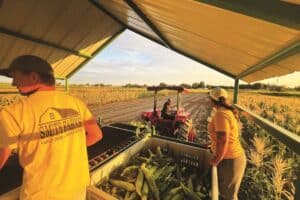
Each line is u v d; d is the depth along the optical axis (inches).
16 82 45.0
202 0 42.8
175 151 138.3
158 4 96.3
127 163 120.8
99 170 96.7
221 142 90.5
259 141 151.4
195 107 730.8
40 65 45.7
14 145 40.6
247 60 122.7
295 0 33.1
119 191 99.0
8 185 76.6
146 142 144.6
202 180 118.1
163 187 110.2
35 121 42.5
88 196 72.9
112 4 187.8
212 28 86.7
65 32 222.5
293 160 138.3
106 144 128.3
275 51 79.7
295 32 51.8
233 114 94.2
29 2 165.9
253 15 37.7
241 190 133.5
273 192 122.8
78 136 52.2
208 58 195.9
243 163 97.0
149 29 207.0
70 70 300.4
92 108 674.8
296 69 92.7
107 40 291.3
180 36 154.5
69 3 188.9
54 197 44.1
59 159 45.4
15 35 188.1
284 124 263.3
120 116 484.4
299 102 516.4
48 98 46.3
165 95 1347.2
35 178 43.0
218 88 98.2
